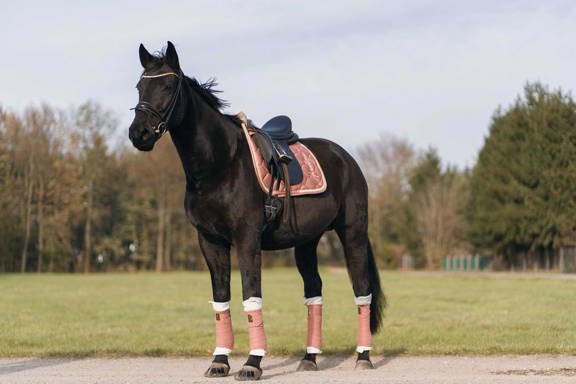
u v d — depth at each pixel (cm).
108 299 2047
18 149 5153
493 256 4947
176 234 6191
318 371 740
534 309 1554
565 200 4294
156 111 638
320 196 746
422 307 1648
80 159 5612
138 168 5844
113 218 5925
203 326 1273
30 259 5409
